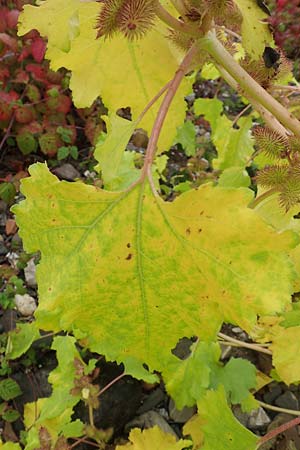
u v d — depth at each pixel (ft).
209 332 1.07
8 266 2.77
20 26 1.15
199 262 1.01
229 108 3.83
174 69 1.46
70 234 1.04
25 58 3.41
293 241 0.95
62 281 1.04
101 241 1.03
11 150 3.39
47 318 1.35
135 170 2.24
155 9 0.98
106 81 1.50
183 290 1.05
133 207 1.01
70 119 3.42
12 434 2.15
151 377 1.98
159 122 1.02
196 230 0.99
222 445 1.47
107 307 1.08
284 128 1.14
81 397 1.90
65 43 1.11
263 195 1.18
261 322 1.69
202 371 1.94
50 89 3.19
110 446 2.06
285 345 1.58
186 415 2.19
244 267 0.98
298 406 2.23
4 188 3.00
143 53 1.44
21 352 2.18
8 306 2.55
